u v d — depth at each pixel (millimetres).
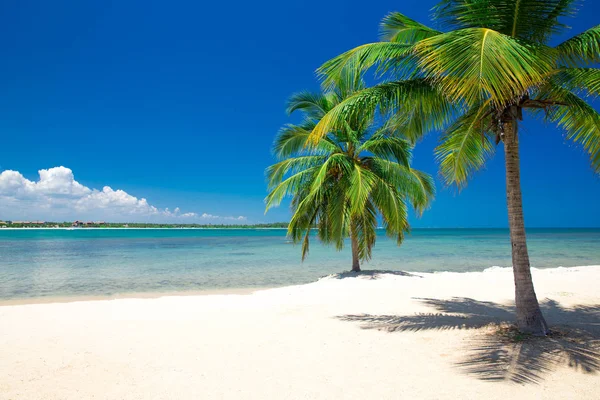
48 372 4730
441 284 11820
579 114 6391
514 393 3982
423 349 5465
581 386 4113
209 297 10180
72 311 8367
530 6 5250
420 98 6297
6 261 23188
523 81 4059
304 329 6656
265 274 17266
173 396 4035
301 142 14250
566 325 6559
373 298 9602
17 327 6953
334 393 4062
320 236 14312
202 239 65062
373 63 6094
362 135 13648
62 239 61125
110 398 4000
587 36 5305
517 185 6082
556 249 31578
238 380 4445
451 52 4363
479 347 5457
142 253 30062
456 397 3922
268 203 14180
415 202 13961
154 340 6066
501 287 11227
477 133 7055
